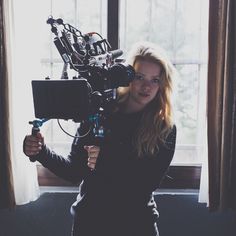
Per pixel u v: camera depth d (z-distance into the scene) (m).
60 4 1.92
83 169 1.23
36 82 0.97
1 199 1.80
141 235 1.23
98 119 1.08
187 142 1.99
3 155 1.75
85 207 1.23
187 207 1.93
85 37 1.14
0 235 1.97
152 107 1.24
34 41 1.76
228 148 1.70
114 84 1.08
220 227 1.92
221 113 1.69
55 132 2.01
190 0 1.89
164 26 1.93
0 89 1.70
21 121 1.78
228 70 1.64
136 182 1.21
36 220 1.95
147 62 1.18
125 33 1.93
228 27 1.62
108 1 1.82
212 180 1.74
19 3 1.73
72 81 0.95
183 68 1.94
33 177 1.85
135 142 1.21
